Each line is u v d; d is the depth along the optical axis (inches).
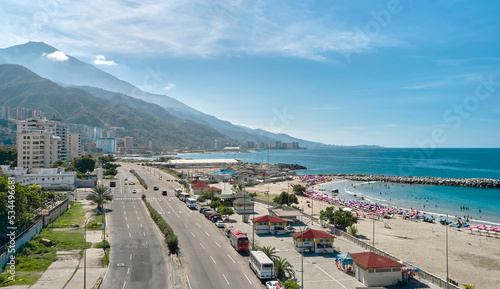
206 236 2945.4
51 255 2284.7
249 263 2218.3
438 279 1940.2
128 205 4411.9
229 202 4517.7
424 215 4446.4
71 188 5615.2
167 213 3939.5
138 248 2549.2
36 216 3004.4
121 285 1861.5
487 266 2453.2
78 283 1856.5
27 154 6653.5
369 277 1905.8
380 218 4284.0
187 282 1914.4
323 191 7317.9
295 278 2012.8
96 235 2871.6
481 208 5211.6
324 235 2559.1
